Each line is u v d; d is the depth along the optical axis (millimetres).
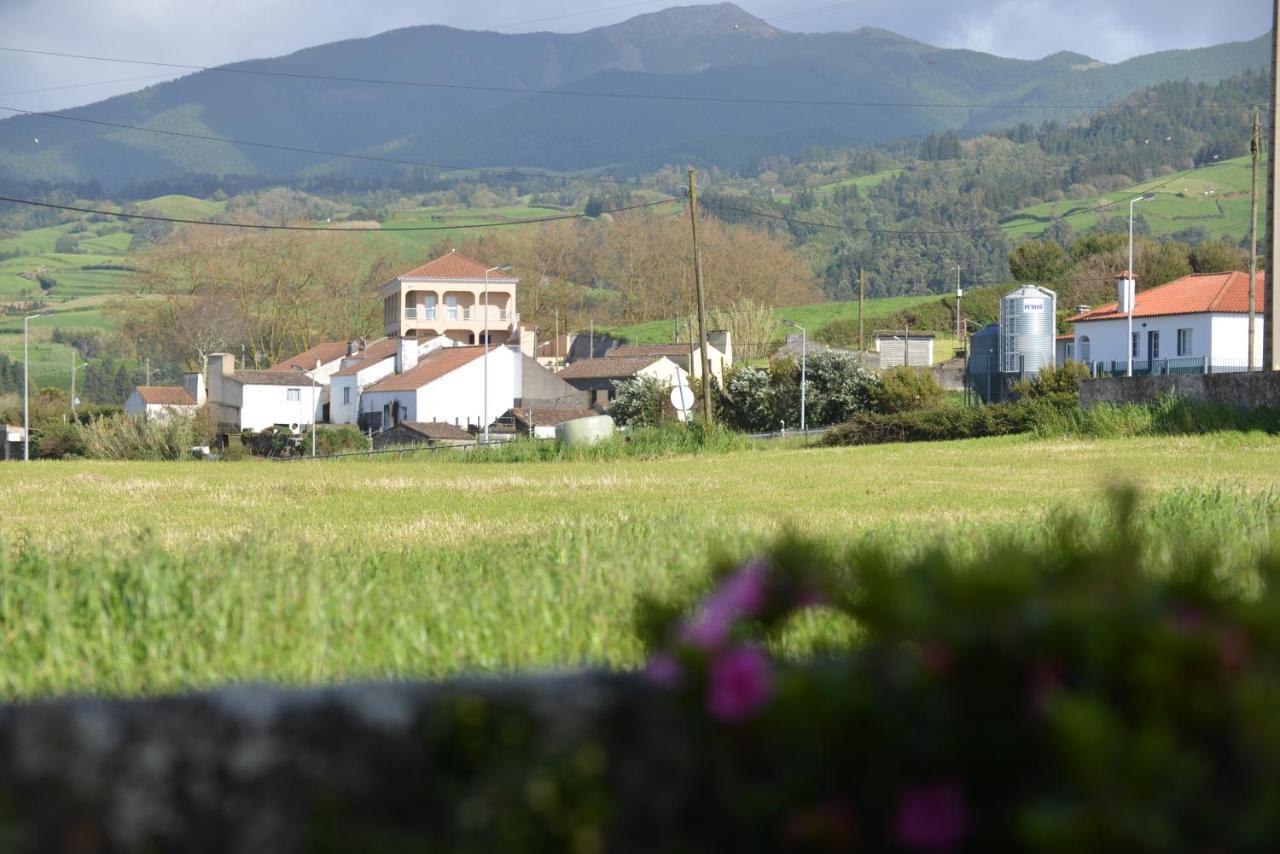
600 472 62594
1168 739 4324
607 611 14102
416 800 5148
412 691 5281
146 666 12484
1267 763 4367
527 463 80938
